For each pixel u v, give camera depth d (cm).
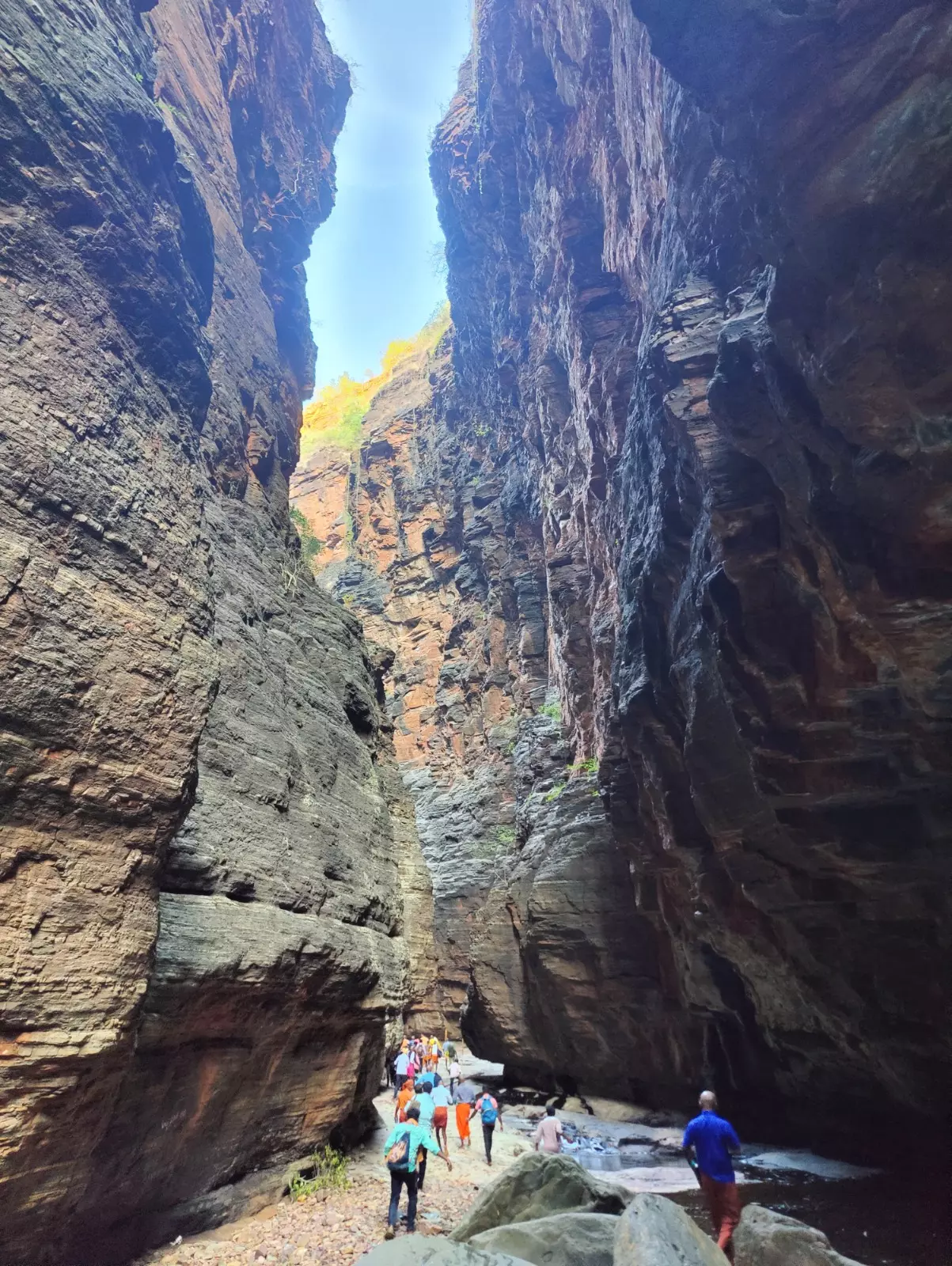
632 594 1745
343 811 1322
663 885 1903
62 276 668
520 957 2586
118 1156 615
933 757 1066
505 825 3784
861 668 1024
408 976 1775
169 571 704
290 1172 917
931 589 889
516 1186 858
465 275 4600
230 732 1005
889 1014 1275
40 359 615
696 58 659
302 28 2453
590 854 2345
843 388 765
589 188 2523
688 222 1452
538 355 3472
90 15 813
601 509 2503
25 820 519
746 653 1159
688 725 1434
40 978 503
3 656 514
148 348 790
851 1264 658
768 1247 688
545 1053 2391
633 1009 2117
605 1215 740
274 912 895
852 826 1173
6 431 558
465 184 4166
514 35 2800
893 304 689
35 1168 506
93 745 573
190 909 748
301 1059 945
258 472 1655
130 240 768
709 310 1344
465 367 4919
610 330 2372
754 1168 1371
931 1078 1254
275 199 2188
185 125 1594
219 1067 754
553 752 3100
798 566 1063
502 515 4481
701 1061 1923
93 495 624
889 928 1241
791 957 1417
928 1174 1245
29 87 661
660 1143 1716
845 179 646
